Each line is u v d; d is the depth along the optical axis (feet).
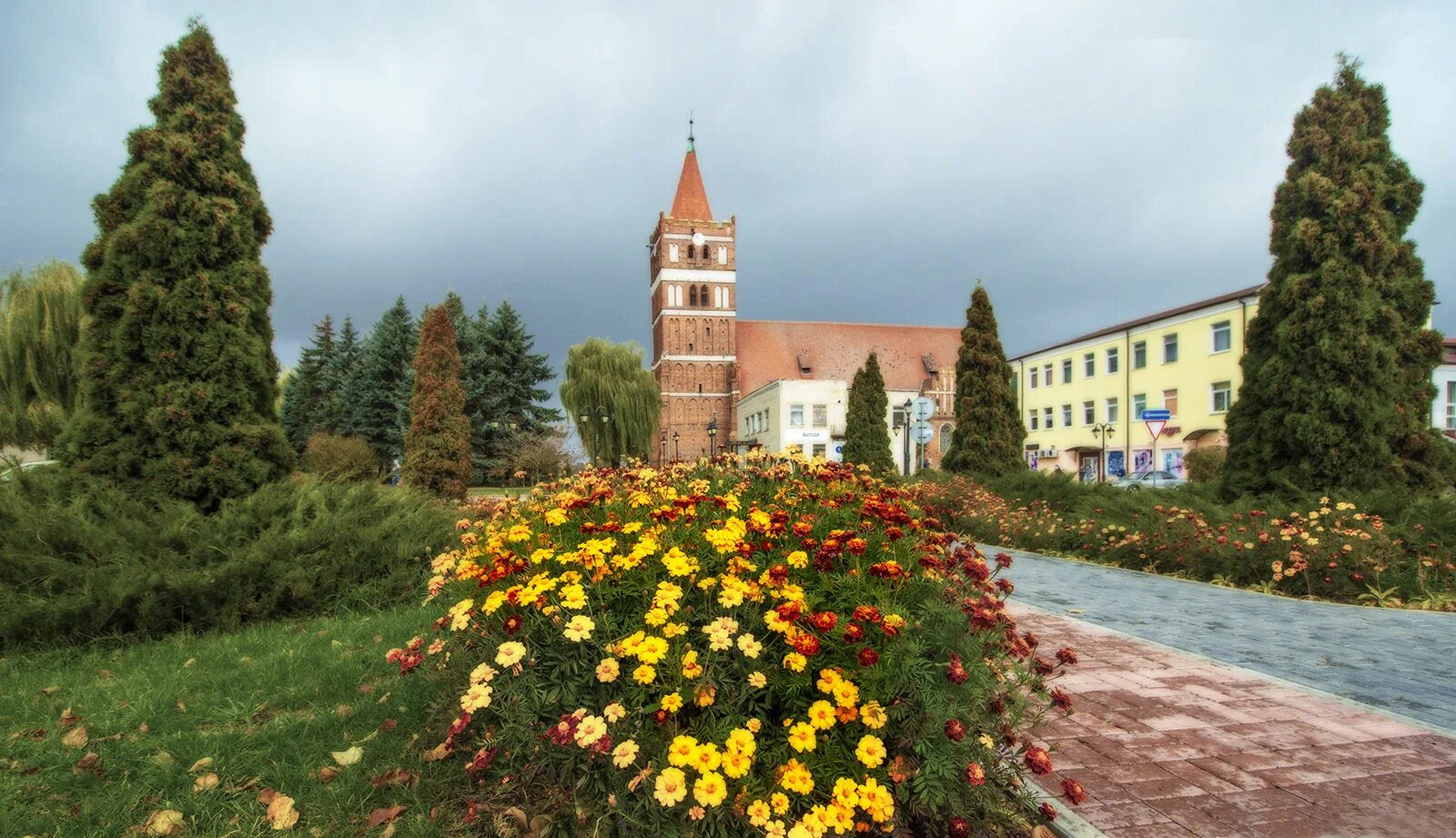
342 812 10.04
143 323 25.52
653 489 16.10
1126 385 134.31
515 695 9.25
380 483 30.63
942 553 11.67
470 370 167.73
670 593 9.64
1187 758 12.42
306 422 193.36
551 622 9.96
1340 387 34.27
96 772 11.32
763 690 9.57
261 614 21.56
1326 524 29.86
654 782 8.37
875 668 9.11
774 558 11.34
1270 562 28.81
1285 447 36.37
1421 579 26.45
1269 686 16.43
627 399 156.76
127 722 13.39
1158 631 22.06
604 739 8.25
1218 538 31.04
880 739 9.36
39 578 19.76
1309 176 35.99
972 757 9.37
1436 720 14.40
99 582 19.29
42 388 69.92
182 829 9.78
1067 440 152.25
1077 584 30.91
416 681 14.16
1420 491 33.53
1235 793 11.11
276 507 24.62
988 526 47.70
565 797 9.14
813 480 15.46
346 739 12.54
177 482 25.07
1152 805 10.67
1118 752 12.66
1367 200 35.27
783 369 221.05
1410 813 10.44
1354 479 34.14
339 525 24.26
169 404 25.35
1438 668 18.02
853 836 9.16
